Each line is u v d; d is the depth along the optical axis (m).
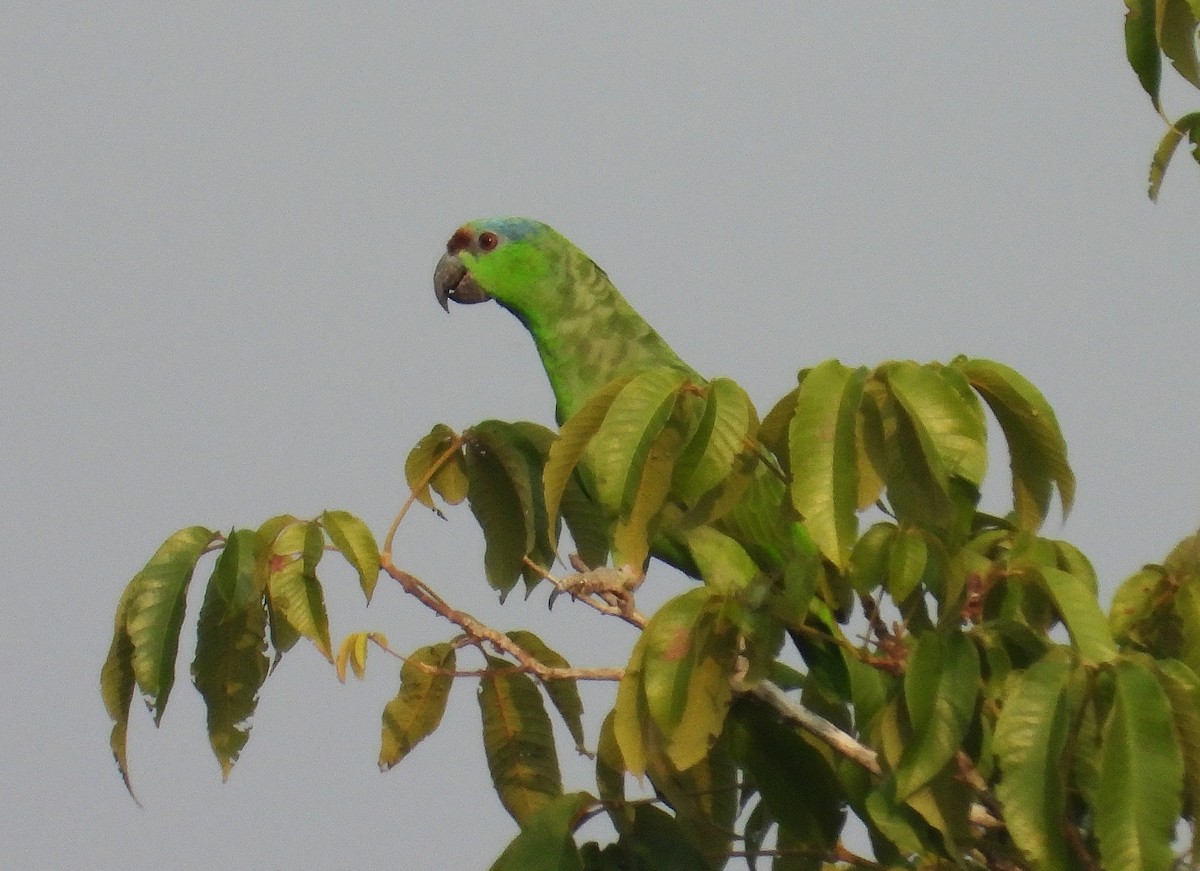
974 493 8.16
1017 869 9.02
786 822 10.02
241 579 9.53
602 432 8.52
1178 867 7.67
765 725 10.09
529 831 9.45
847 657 10.11
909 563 8.37
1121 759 7.14
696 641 8.51
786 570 8.80
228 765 9.98
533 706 10.77
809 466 8.06
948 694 7.93
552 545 9.07
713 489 8.79
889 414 8.26
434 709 10.71
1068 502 8.99
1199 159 10.14
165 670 9.54
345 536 9.64
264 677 9.98
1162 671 7.35
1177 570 9.37
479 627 10.32
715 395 8.51
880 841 9.88
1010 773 7.36
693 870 9.48
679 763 8.45
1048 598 8.90
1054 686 7.43
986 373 8.82
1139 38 10.08
